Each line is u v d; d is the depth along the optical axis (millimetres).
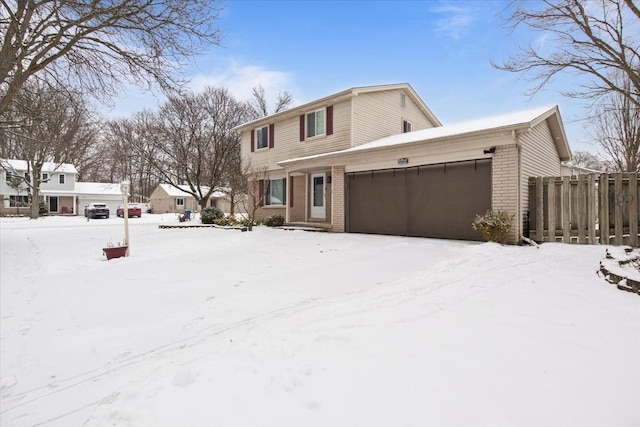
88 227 18938
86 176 47688
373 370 2408
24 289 6199
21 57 8352
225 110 21891
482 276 5238
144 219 29531
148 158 20797
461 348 2707
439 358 2547
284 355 2736
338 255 8227
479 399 2006
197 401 2164
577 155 29078
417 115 17500
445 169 10289
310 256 8352
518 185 8656
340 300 4504
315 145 15289
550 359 2482
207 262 8195
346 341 2951
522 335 2928
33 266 8359
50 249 10852
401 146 10836
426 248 8352
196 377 2473
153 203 45500
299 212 16094
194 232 14539
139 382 2662
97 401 2592
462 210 9891
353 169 12672
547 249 7660
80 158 38594
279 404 2074
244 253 9289
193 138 20750
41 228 18359
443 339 2896
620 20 9227
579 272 5359
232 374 2469
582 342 2764
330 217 14477
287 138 16766
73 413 2473
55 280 6820
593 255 6812
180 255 9461
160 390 2346
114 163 38156
